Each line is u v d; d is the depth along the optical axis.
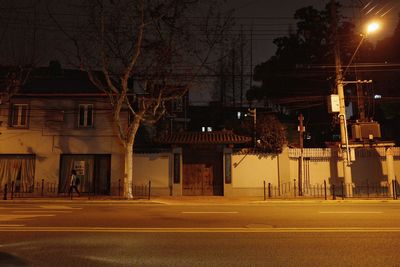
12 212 15.04
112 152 25.20
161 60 21.27
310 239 9.34
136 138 28.42
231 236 9.75
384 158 24.05
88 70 20.89
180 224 11.78
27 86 26.20
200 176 24.47
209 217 13.47
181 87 22.31
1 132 25.17
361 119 24.34
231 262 7.28
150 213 14.79
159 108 30.20
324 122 40.38
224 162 24.03
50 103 25.53
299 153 24.30
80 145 25.30
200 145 24.45
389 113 36.94
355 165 24.00
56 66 27.61
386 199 21.22
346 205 18.31
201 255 7.80
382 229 10.73
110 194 24.66
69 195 23.42
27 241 9.12
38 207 17.28
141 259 7.50
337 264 7.14
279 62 40.00
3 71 26.42
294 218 13.09
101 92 25.64
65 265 7.09
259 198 22.27
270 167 24.12
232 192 23.77
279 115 44.50
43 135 25.33
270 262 7.27
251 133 27.33
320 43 38.00
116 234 10.04
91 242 9.03
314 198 21.72
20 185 25.05
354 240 9.20
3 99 23.69
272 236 9.73
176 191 23.86
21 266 7.02
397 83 33.47
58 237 9.61
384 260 7.40
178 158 24.19
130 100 25.77
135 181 24.09
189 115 50.22
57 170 25.11
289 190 23.80
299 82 38.81
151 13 20.52
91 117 25.67
